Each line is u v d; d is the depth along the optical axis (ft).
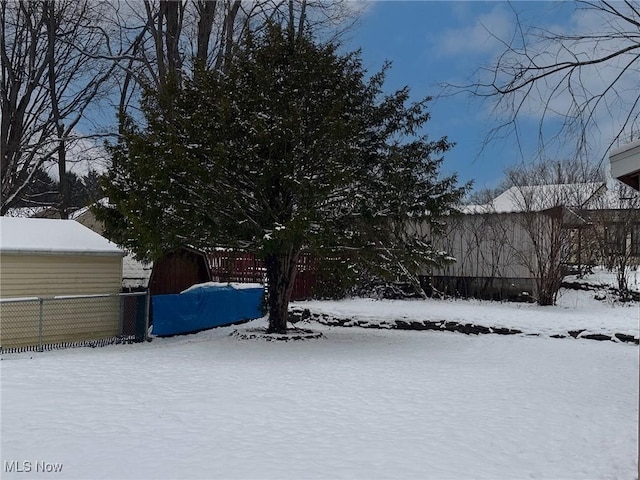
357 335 51.57
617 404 27.45
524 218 65.26
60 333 44.14
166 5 73.67
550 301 62.39
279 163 42.55
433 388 30.35
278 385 30.27
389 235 48.01
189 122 43.57
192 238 44.29
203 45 71.72
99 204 44.91
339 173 40.73
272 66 45.68
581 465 19.10
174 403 25.86
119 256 48.60
